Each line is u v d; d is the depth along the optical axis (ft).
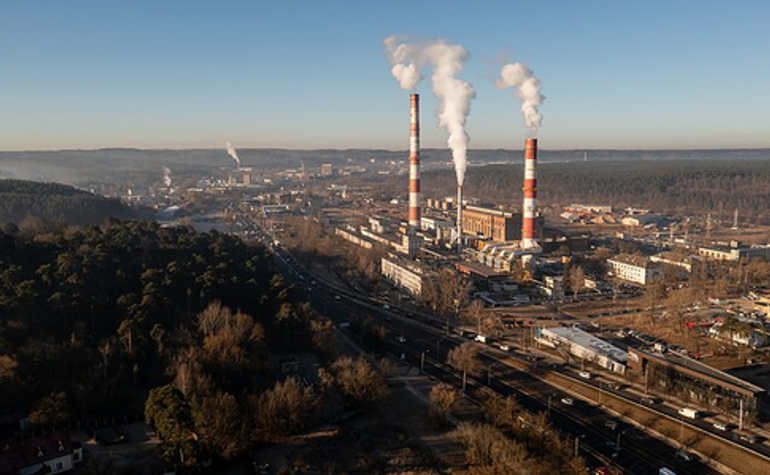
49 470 553.23
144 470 570.87
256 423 641.81
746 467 621.72
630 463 635.25
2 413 655.35
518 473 580.30
